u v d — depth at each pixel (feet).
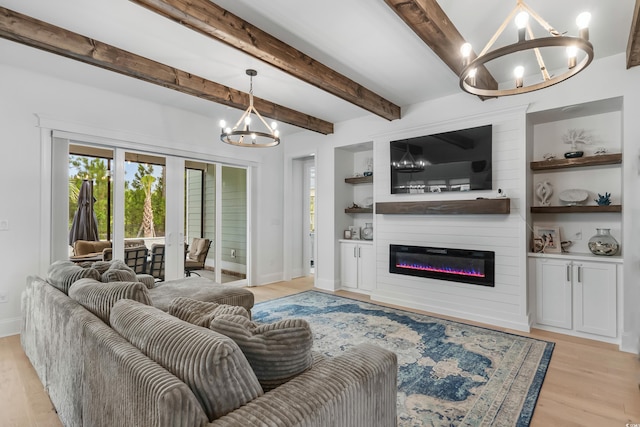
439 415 6.48
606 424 6.24
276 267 19.69
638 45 8.37
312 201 23.71
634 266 9.60
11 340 10.35
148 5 6.58
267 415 3.11
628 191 9.71
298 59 9.55
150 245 14.49
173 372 3.37
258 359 3.83
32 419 6.44
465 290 12.75
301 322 4.21
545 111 11.22
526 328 11.23
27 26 7.86
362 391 3.96
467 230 12.75
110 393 4.03
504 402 6.94
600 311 10.33
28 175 11.21
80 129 12.20
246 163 18.10
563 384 7.69
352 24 8.27
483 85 10.68
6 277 10.82
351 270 17.01
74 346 5.37
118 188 13.47
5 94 10.75
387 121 15.01
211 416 3.19
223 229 17.37
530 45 5.10
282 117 14.46
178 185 15.47
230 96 12.35
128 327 4.30
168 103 14.37
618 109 10.94
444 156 13.21
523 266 11.45
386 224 15.07
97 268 8.82
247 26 8.13
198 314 4.87
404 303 14.29
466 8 7.58
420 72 11.05
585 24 5.18
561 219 12.17
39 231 11.41
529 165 11.85
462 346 9.84
